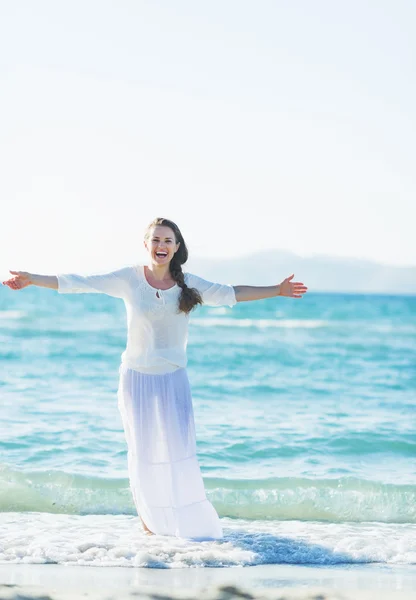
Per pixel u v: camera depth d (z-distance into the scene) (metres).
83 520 7.21
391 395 15.78
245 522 7.36
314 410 13.74
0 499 7.74
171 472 6.54
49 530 6.75
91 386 15.84
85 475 8.41
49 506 7.67
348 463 9.86
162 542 6.29
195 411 13.35
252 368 20.30
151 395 6.57
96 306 57.94
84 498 7.75
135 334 6.59
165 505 6.55
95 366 19.50
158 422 6.57
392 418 12.98
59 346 25.36
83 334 31.23
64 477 8.18
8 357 21.70
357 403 14.67
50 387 15.66
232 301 6.73
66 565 5.69
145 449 6.56
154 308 6.52
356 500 7.73
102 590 5.02
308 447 10.66
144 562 5.75
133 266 6.67
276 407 14.00
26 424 11.67
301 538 6.61
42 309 54.06
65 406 13.29
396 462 9.98
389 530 7.06
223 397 15.18
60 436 10.89
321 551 6.16
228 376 18.45
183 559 5.85
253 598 4.92
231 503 7.77
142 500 6.55
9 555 5.89
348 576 5.54
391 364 21.75
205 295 6.70
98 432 11.18
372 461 10.02
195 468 6.61
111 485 8.06
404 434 11.53
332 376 18.86
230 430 11.65
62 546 6.13
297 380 17.95
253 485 8.20
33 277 6.36
